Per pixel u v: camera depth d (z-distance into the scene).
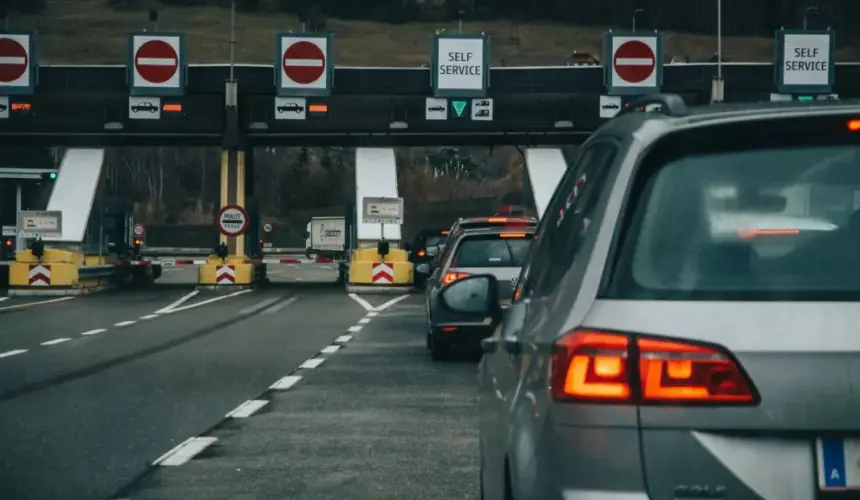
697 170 6.50
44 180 116.69
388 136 81.44
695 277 6.16
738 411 5.91
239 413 20.22
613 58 72.06
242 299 61.03
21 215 68.94
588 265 6.39
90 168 76.50
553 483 6.22
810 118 6.43
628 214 6.44
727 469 5.91
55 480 14.45
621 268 6.29
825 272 6.11
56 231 69.19
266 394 22.86
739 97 73.25
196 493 13.76
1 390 23.38
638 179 6.52
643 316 6.09
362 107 73.88
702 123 6.50
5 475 14.75
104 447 16.80
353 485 14.24
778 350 5.91
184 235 192.50
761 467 5.91
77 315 47.88
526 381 6.92
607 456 6.03
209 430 18.36
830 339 5.91
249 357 30.30
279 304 56.28
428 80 72.88
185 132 74.75
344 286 77.75
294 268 128.62
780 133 6.52
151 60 71.94
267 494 13.73
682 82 72.69
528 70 72.62
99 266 70.88
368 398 22.25
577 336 6.20
